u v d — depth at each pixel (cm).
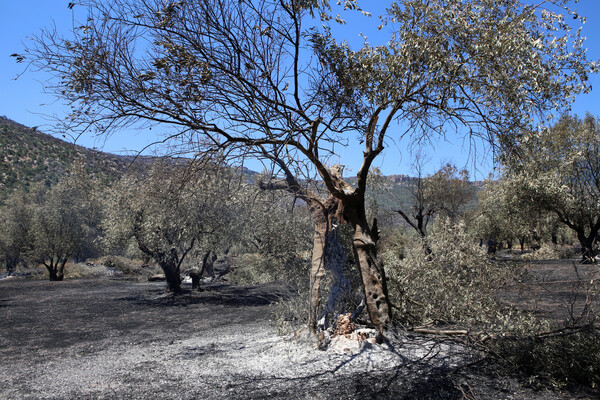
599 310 738
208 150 650
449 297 816
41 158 7319
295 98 653
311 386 625
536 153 660
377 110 676
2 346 1070
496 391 593
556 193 2355
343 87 699
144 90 609
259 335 1036
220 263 3716
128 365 799
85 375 734
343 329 826
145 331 1245
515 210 2559
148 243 1941
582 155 2525
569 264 2256
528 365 675
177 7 595
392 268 907
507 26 605
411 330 835
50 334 1227
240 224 1909
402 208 2181
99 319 1487
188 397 598
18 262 4019
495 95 602
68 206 3150
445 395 581
